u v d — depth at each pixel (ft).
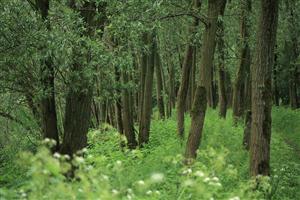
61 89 37.86
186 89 57.16
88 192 17.10
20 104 41.32
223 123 66.80
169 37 77.61
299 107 131.54
